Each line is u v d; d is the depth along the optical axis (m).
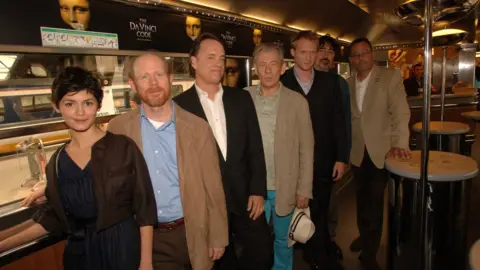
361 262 2.60
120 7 2.09
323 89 2.24
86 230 1.25
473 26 5.42
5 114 1.71
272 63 1.91
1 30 1.54
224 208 1.59
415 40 5.84
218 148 1.76
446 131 3.42
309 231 2.12
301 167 2.08
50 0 1.72
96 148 1.23
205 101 1.75
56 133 1.95
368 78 2.57
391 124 2.54
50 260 1.58
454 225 1.98
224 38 3.04
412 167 2.03
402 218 2.09
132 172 1.29
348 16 4.87
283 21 3.86
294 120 1.99
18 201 1.57
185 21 2.59
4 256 1.37
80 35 1.88
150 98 1.37
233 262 2.00
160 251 1.55
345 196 4.16
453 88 5.44
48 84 1.89
